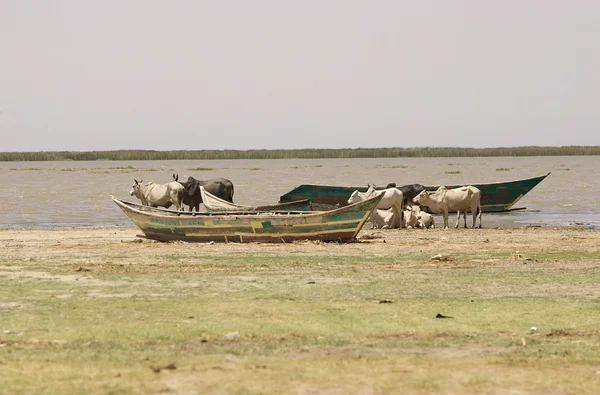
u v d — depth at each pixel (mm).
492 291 45281
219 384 25438
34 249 68312
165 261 59344
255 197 157000
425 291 45219
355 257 61844
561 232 85938
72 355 29781
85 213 121812
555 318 37406
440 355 30266
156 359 29062
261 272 53062
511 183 117562
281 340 32781
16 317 37219
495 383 25875
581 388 25422
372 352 30750
